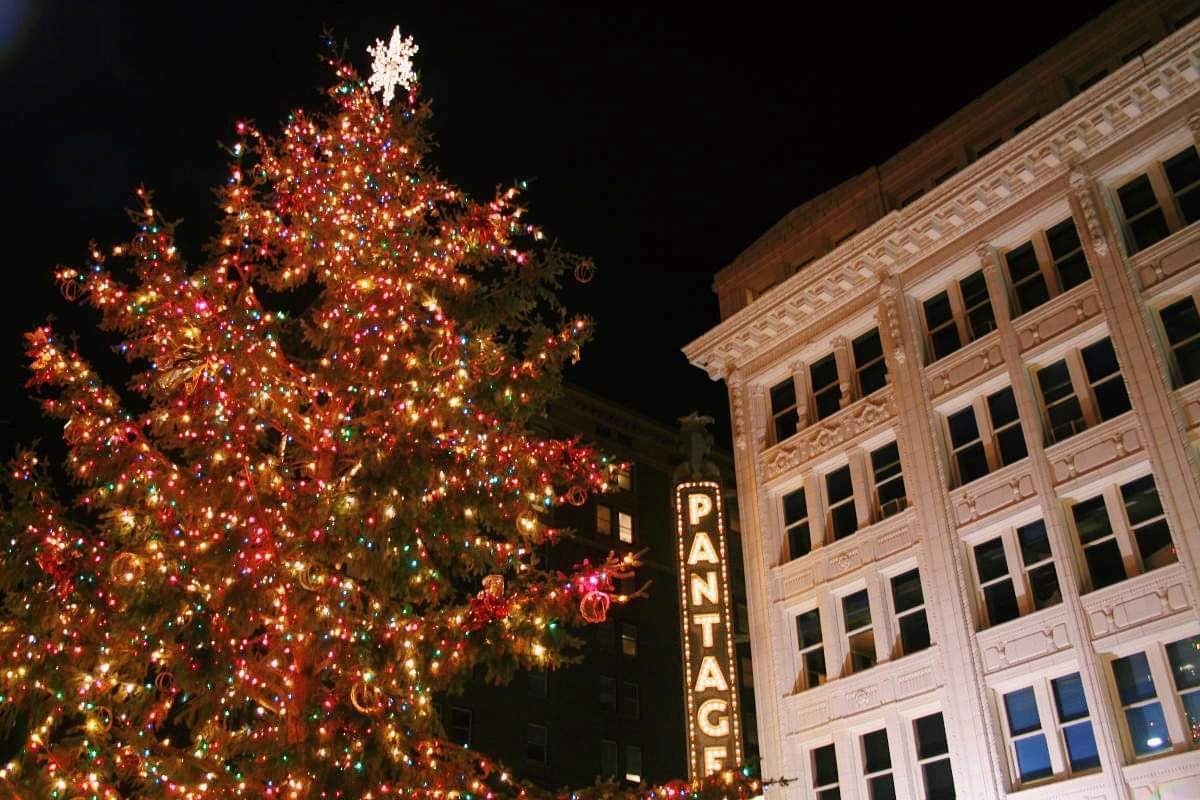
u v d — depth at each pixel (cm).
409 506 1438
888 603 2536
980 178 2656
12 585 1353
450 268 1705
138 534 1394
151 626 1342
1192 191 2331
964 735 2219
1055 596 2223
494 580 1463
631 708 5016
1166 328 2269
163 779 1280
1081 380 2358
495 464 1569
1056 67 2736
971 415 2570
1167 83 2373
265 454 1567
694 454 3369
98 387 1512
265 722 1520
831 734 2522
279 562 1400
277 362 1608
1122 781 1947
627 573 1497
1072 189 2506
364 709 1331
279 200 1759
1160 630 2006
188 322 1532
